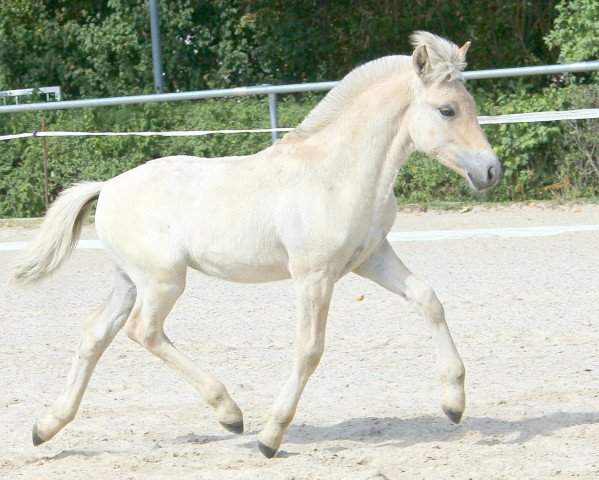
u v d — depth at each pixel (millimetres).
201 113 20844
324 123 8148
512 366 10227
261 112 20781
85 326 8656
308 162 8039
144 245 8352
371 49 29797
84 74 31469
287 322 12312
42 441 8500
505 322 11844
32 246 8734
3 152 21156
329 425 8875
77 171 21016
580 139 19875
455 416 8055
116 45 30750
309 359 7918
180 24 30312
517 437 8211
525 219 18469
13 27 31750
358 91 8102
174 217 8312
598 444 7918
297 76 30625
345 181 7910
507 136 19938
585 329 11375
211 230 8180
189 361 8414
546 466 7438
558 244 16219
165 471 7848
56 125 21188
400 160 8016
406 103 7930
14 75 32031
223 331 12031
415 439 8367
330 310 12820
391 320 12180
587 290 13125
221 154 20672
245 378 10297
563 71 19047
